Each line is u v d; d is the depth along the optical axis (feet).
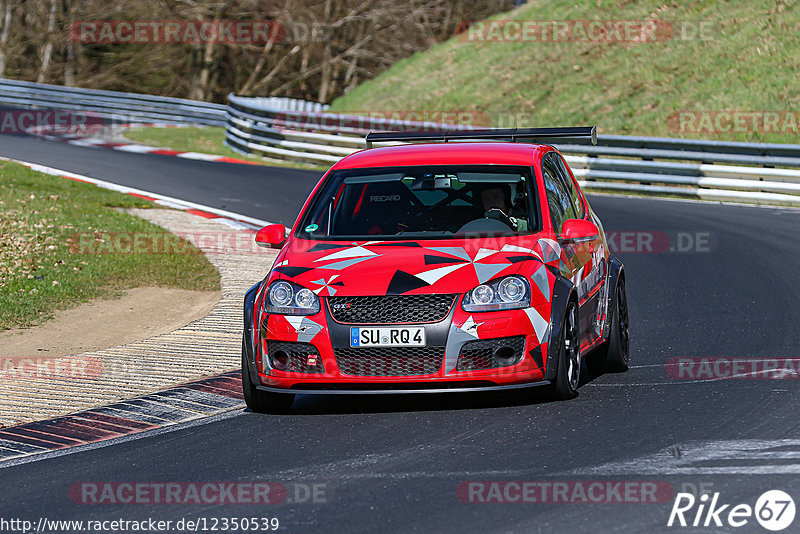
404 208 86.89
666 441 68.13
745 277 139.95
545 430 72.08
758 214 203.31
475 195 87.25
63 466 70.18
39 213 192.13
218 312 127.65
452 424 75.00
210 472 66.59
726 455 64.49
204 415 82.33
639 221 197.06
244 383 80.89
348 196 88.99
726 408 76.18
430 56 471.21
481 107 388.57
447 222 85.30
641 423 72.95
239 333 115.24
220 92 623.36
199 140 384.27
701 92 328.90
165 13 591.37
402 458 67.10
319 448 70.79
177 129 427.33
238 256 167.22
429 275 77.36
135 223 193.36
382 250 81.30
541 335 76.79
